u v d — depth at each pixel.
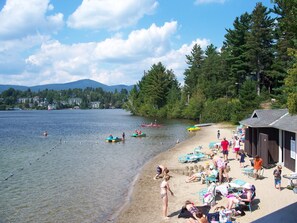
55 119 138.75
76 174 28.36
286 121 24.86
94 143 51.53
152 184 23.80
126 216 17.33
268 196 18.44
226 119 82.69
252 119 29.91
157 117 123.50
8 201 20.83
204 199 17.58
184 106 112.31
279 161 26.42
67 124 103.62
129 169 29.83
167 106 119.81
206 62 110.06
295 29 22.11
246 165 27.55
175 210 17.67
